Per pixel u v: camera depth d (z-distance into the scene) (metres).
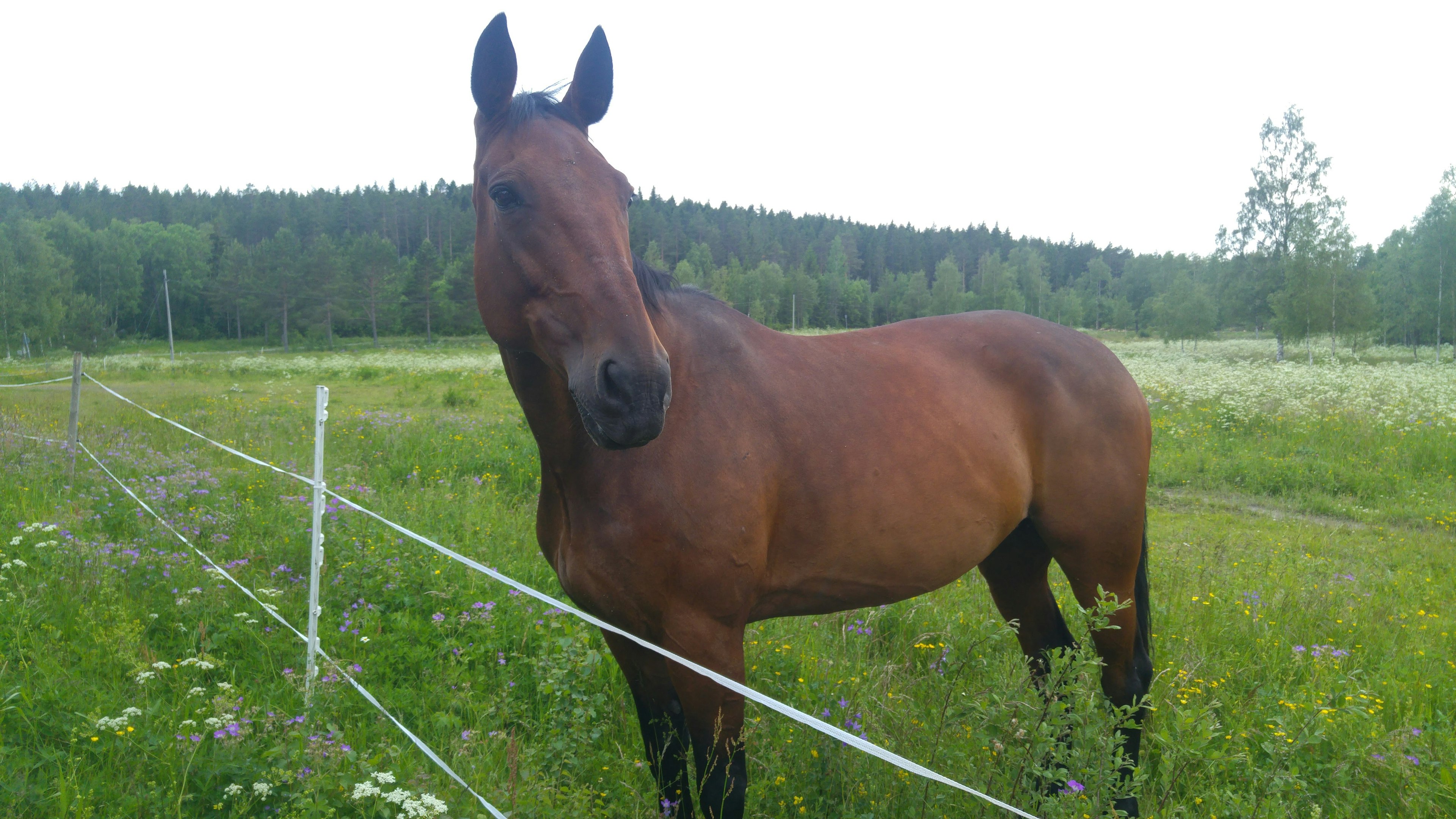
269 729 2.49
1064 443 2.67
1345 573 5.43
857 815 2.31
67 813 2.04
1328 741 2.88
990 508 2.50
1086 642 2.15
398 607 3.87
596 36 2.23
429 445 8.46
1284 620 4.19
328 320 73.88
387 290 79.19
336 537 4.50
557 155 1.92
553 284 1.84
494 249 2.00
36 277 58.97
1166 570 5.14
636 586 2.06
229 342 78.69
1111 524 2.71
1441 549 6.11
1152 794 2.57
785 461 2.16
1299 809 2.55
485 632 3.49
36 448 6.96
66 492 5.59
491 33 2.00
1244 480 8.46
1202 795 2.54
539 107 2.07
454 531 5.17
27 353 57.50
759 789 2.48
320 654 2.96
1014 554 3.02
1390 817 2.49
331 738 2.42
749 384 2.19
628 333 1.72
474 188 2.22
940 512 2.37
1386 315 46.97
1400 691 3.35
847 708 2.86
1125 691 2.79
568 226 1.84
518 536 5.07
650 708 2.38
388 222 108.38
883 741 2.68
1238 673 3.54
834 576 2.29
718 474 2.04
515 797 2.22
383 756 2.44
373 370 24.38
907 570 2.37
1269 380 17.62
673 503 2.01
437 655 3.34
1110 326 92.00
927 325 2.79
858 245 110.38
